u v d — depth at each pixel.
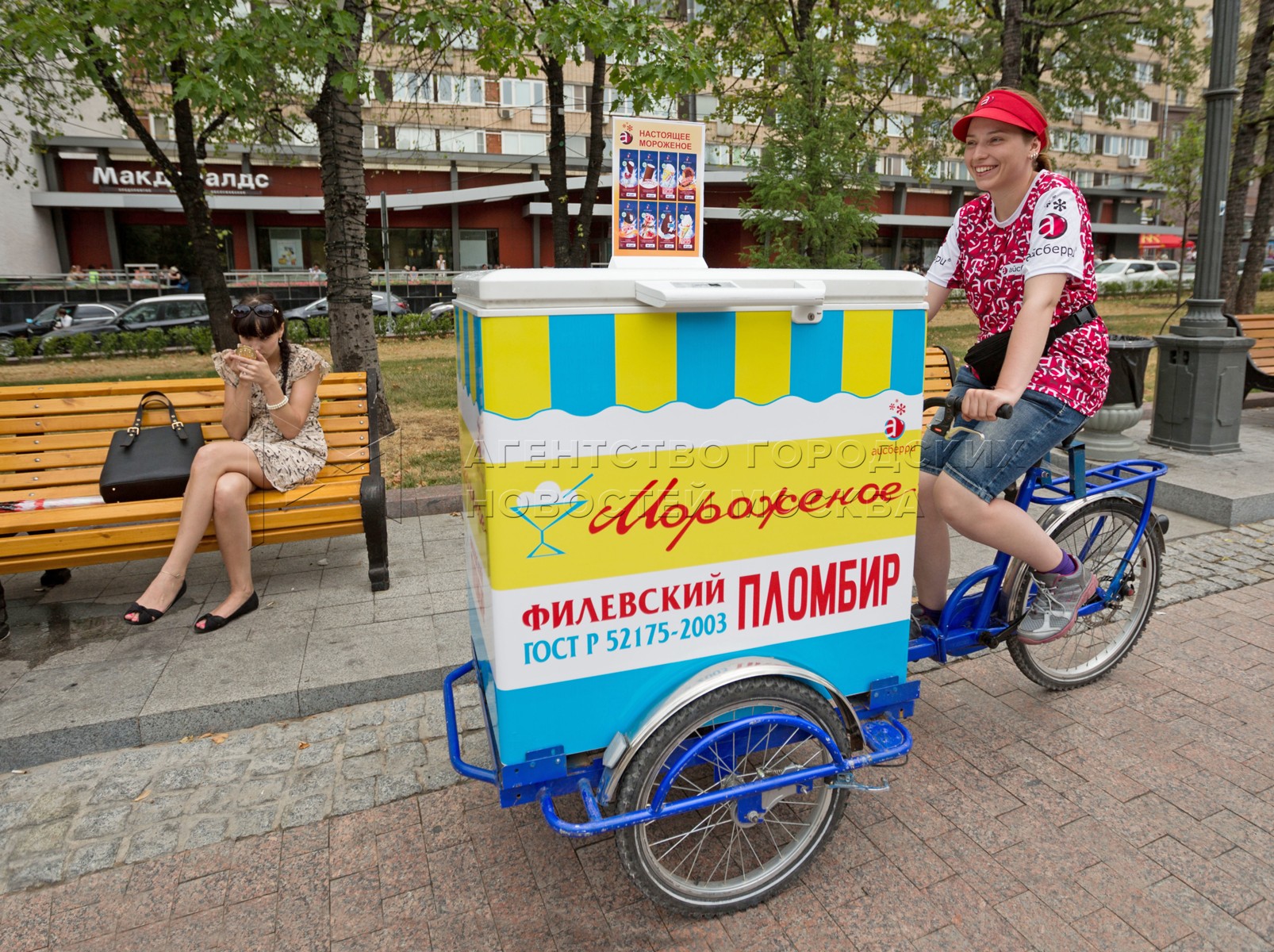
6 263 25.00
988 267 2.54
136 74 10.89
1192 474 5.39
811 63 9.08
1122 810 2.53
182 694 3.05
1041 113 2.32
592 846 2.44
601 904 2.22
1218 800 2.57
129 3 5.21
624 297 1.76
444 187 31.03
